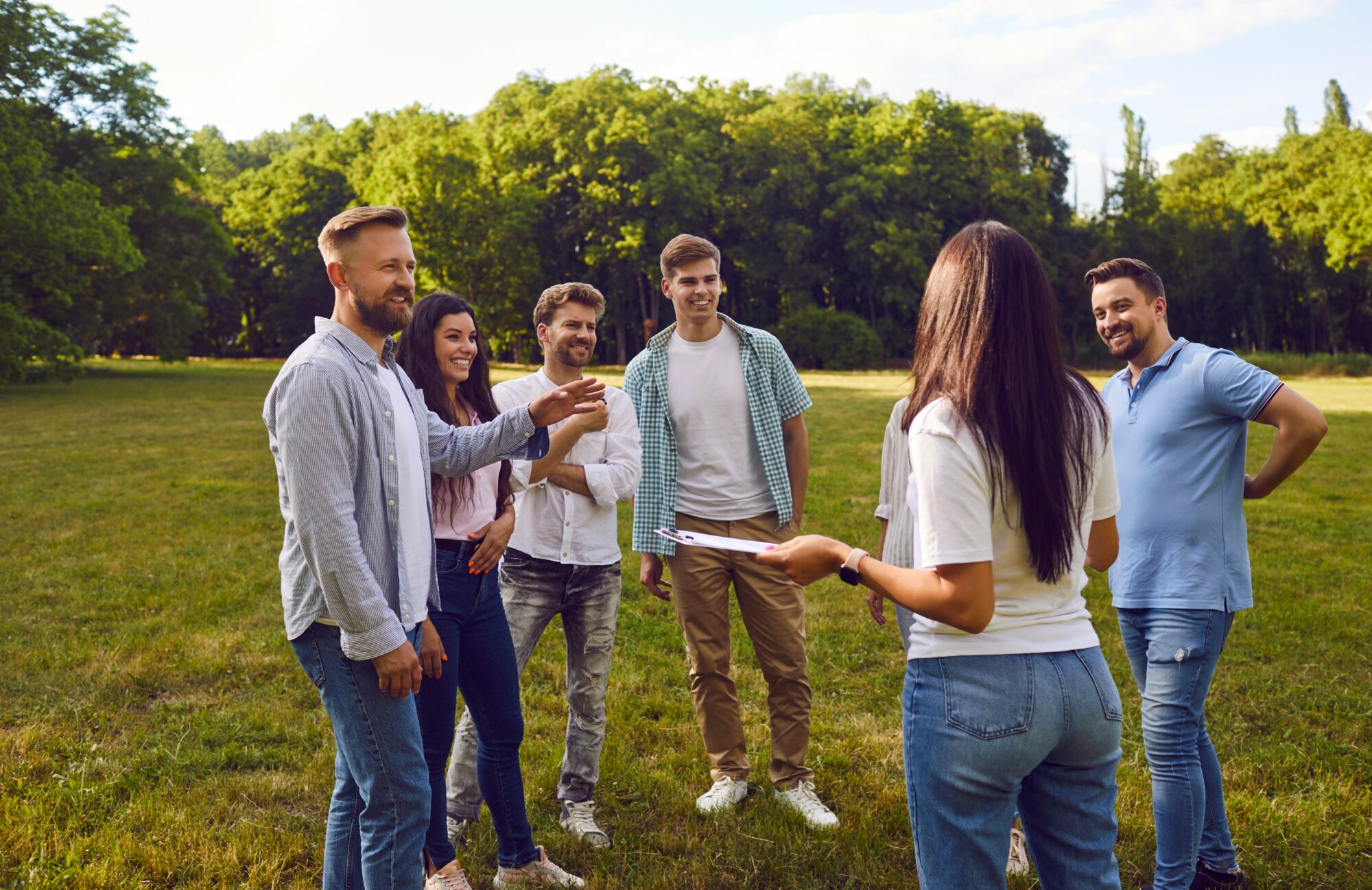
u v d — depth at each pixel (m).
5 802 3.52
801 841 3.33
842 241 53.81
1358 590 6.91
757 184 52.53
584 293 3.43
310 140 64.38
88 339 34.84
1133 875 3.12
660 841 3.36
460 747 3.37
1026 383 1.75
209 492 10.97
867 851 3.28
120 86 36.94
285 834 3.34
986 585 1.71
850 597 6.70
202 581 6.97
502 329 48.91
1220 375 2.82
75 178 33.03
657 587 3.85
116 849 3.20
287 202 55.41
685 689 4.93
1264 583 7.10
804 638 3.70
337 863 2.46
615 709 4.57
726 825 3.46
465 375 3.15
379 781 2.26
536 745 4.15
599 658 3.44
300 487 2.12
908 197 52.59
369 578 2.16
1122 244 57.34
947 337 1.83
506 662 2.99
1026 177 54.59
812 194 51.88
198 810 3.52
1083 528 1.89
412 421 2.47
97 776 3.79
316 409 2.14
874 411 21.89
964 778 1.77
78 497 10.50
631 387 3.76
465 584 2.90
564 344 3.43
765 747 4.21
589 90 49.16
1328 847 3.28
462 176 46.38
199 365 50.31
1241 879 3.05
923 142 52.97
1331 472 12.63
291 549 2.30
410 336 3.13
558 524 3.36
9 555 7.73
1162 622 2.88
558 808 3.63
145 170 38.03
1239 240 54.56
